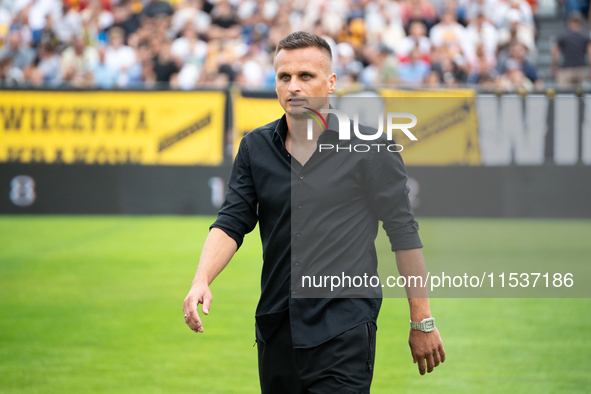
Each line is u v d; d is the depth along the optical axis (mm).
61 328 18375
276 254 8172
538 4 54812
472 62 45438
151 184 36781
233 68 42406
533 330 18094
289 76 8117
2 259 26688
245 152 8453
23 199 37000
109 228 33219
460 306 20578
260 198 8266
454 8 47938
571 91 33406
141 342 17234
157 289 22531
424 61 44562
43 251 28062
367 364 7871
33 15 50281
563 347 16703
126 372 15031
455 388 13969
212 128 36750
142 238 30750
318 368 7801
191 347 16844
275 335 8125
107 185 36844
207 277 7996
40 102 36875
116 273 24578
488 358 15898
